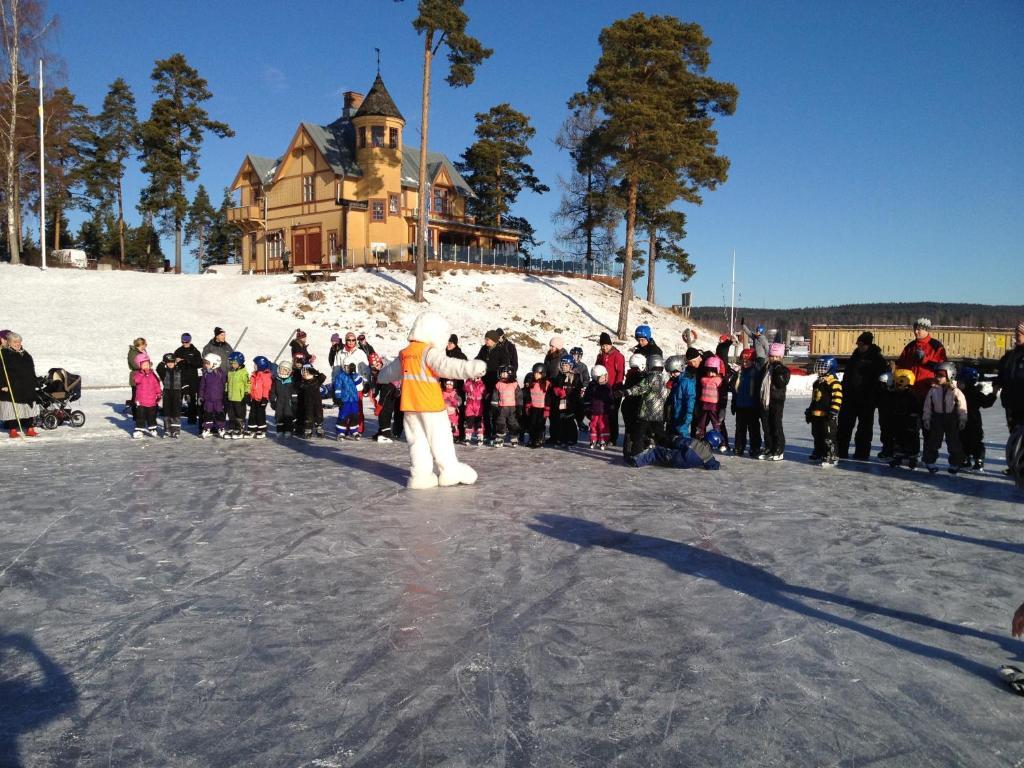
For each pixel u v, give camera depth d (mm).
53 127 49469
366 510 7469
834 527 6895
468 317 37250
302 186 50812
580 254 54969
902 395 10227
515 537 6449
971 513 7531
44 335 23938
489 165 56969
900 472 10094
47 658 3975
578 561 5746
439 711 3391
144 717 3342
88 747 3092
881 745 3117
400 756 3016
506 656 3988
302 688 3617
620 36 36031
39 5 37625
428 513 7348
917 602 4891
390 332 33156
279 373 13133
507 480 9203
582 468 10164
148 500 7887
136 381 12852
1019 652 4105
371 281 39094
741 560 5805
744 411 11430
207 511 7387
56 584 5180
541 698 3516
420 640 4199
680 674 3785
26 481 8938
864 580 5340
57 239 64938
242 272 57188
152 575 5375
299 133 50188
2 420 12555
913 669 3873
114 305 29609
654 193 35844
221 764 2959
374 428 15219
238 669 3830
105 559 5762
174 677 3744
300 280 38906
